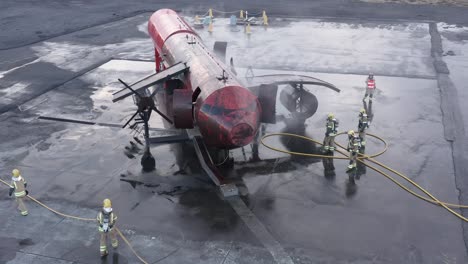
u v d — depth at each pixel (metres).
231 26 38.50
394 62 28.92
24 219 13.69
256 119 14.85
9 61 30.06
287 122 20.62
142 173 16.31
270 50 31.67
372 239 12.52
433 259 11.72
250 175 16.08
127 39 35.16
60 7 47.16
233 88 14.69
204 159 16.09
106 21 40.94
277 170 16.42
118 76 27.22
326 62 29.06
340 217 13.53
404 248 12.14
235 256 11.91
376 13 43.00
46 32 37.47
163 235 12.81
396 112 21.47
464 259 11.70
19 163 17.09
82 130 20.03
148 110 17.80
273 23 39.53
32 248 12.36
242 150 17.98
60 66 29.06
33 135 19.52
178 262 11.73
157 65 26.06
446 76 26.28
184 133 19.30
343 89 24.55
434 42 33.00
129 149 18.20
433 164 16.62
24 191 13.66
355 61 29.19
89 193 15.07
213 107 14.55
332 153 17.56
